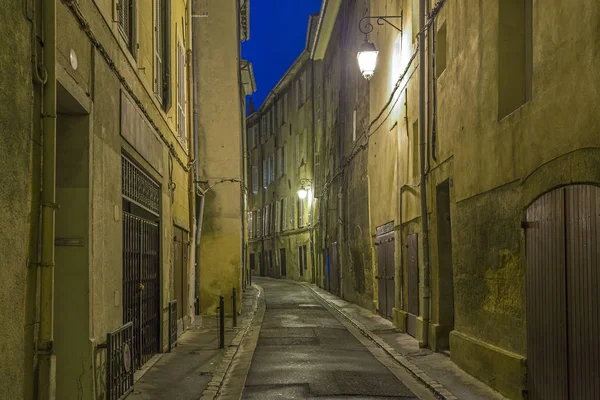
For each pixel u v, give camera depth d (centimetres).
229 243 1831
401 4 1420
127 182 779
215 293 1809
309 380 862
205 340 1226
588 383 548
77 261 579
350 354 1105
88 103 582
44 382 459
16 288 413
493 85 798
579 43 563
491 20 805
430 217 1133
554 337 620
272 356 1076
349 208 2261
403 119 1378
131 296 800
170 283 1120
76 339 577
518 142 715
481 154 845
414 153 1302
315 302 2319
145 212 922
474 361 856
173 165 1188
